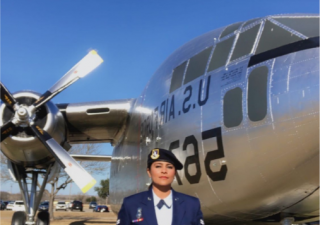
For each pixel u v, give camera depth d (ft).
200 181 18.04
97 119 35.63
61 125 31.78
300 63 14.80
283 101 14.60
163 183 8.50
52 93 29.76
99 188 221.46
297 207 16.74
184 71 21.42
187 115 19.21
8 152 30.63
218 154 16.94
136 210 8.20
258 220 18.71
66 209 157.07
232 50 18.57
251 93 15.97
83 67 31.01
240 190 16.56
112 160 39.50
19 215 36.11
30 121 28.48
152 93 25.38
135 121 28.71
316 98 13.70
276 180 15.39
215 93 17.84
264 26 17.85
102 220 85.61
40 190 34.12
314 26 15.90
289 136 14.35
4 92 28.63
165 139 20.93
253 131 15.48
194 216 8.33
